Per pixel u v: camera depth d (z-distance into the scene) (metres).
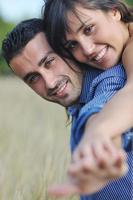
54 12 2.62
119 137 2.00
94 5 2.60
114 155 1.77
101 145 1.82
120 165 1.78
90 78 2.64
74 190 1.79
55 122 9.23
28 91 17.31
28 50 2.65
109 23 2.63
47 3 2.65
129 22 2.71
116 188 2.50
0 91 17.69
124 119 2.02
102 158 1.76
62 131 7.88
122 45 2.64
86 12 2.59
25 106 13.11
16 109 12.32
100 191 2.53
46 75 2.65
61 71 2.65
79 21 2.58
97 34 2.60
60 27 2.61
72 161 1.81
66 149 5.75
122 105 2.06
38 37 2.66
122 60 2.54
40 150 6.26
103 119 2.01
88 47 2.59
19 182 4.50
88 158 1.77
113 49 2.62
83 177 1.79
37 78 2.69
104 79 2.44
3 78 23.33
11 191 4.21
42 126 9.03
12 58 2.70
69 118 2.88
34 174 4.80
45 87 2.68
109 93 2.32
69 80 2.66
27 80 2.71
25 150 6.23
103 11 2.63
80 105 2.66
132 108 2.05
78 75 2.67
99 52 2.61
